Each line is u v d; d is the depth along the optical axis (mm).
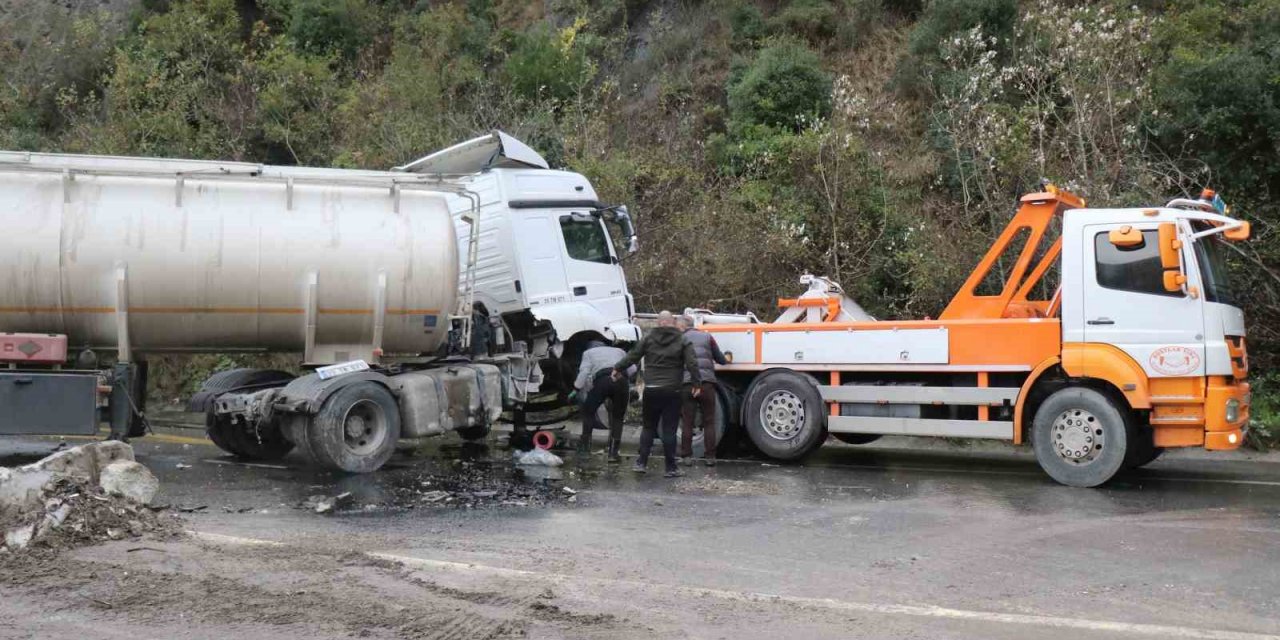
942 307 15328
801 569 6305
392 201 10883
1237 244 13562
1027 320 10078
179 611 5141
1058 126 16219
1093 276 9680
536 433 11867
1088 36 15773
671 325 10250
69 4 30391
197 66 24422
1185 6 17891
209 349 10539
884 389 10820
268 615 5078
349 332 10672
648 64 23766
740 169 19422
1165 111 15406
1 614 5105
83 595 5395
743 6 23828
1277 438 12156
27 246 9617
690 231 17109
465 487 9312
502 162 13039
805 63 20734
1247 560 6574
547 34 24375
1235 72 14297
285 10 28422
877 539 7191
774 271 17031
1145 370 9391
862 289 16578
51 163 10219
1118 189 14891
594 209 13422
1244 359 9867
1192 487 9594
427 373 10805
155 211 10023
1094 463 9508
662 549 6816
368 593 5477
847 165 17641
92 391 9703
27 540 6285
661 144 20953
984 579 6078
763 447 11344
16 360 9633
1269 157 14328
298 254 10336
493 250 12828
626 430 14477
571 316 12875
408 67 23703
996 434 10234
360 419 10180
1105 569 6328
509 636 4820
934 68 19875
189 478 9781
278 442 11406
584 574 6078
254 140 23562
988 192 16250
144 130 22438
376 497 8766
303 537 7012
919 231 16078
